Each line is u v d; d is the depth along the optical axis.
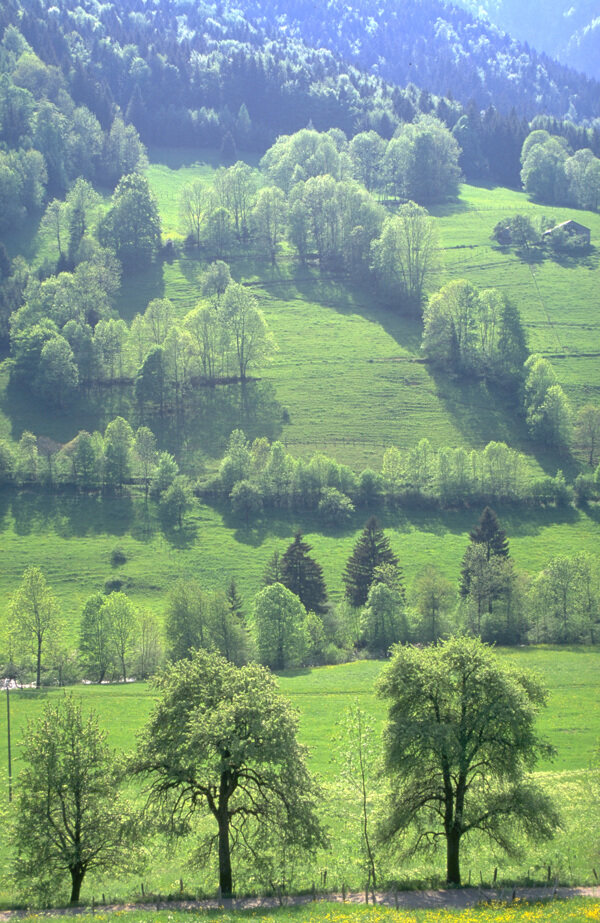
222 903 51.16
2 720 99.12
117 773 53.19
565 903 47.41
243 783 57.62
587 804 68.44
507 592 140.12
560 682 110.75
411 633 135.38
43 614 129.00
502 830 55.06
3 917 49.22
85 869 52.88
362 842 56.88
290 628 128.75
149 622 132.12
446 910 47.00
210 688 55.38
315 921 44.09
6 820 56.47
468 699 54.16
